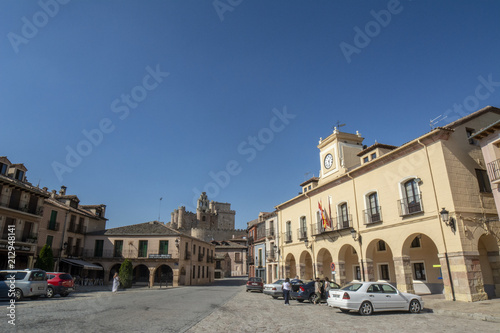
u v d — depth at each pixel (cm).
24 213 2891
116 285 2530
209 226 11331
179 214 10675
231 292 2850
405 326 1030
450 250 1579
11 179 2880
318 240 2642
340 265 2367
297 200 3028
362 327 1017
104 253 4047
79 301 1648
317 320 1170
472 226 1584
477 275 1517
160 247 4094
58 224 3588
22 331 800
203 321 1096
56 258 3444
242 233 10538
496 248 1616
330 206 2531
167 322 1032
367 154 2330
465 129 1786
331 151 2769
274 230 3647
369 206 2152
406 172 1875
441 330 956
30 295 1609
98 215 4609
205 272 5119
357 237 2184
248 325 1046
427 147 1761
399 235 1880
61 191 4269
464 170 1688
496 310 1235
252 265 4644
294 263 3309
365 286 1338
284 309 1538
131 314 1183
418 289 1998
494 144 1523
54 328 852
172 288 3469
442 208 1619
